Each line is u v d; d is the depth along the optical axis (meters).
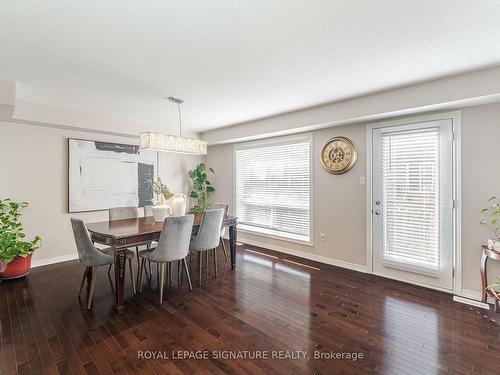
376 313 2.51
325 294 2.92
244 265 3.93
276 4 1.58
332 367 1.80
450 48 2.11
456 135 2.87
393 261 3.34
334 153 3.86
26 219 3.76
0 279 3.24
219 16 1.71
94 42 2.03
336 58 2.29
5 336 2.12
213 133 5.39
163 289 3.05
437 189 3.01
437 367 1.80
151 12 1.66
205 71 2.56
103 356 1.89
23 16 1.69
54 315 2.45
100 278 3.40
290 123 4.06
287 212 4.57
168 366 1.80
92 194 4.38
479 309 2.57
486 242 2.73
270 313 2.51
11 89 2.77
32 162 3.81
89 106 3.72
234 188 5.46
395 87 2.96
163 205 3.44
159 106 3.72
